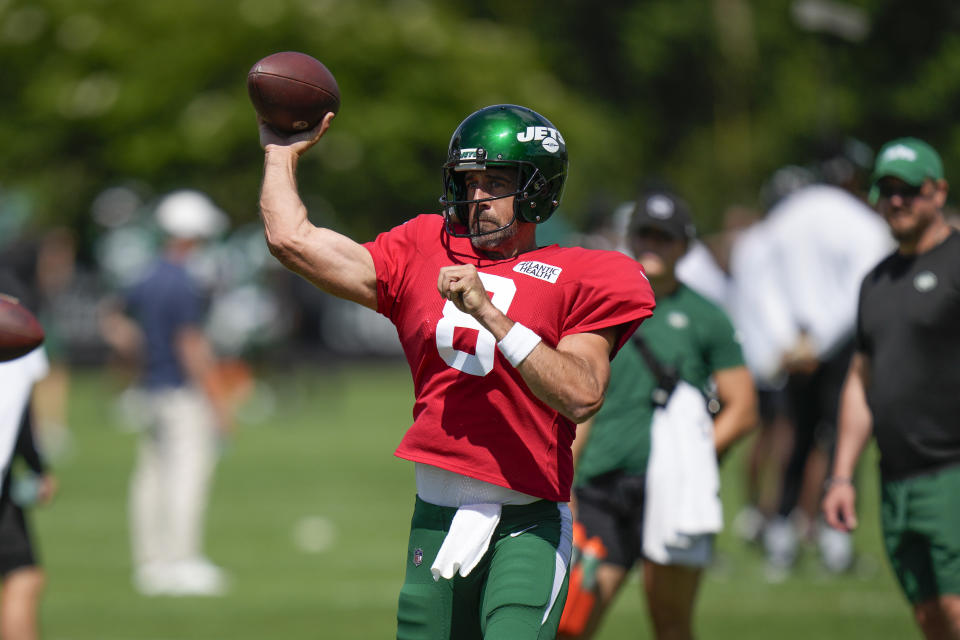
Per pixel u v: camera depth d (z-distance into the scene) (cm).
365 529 4534
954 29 14412
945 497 2195
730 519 4762
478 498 1661
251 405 9450
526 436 1658
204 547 4212
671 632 2417
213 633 3102
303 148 1773
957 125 14562
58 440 6744
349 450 6844
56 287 7194
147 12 13050
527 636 1612
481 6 16162
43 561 4016
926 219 2256
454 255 1711
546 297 1669
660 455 2356
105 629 3142
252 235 12525
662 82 15988
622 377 2391
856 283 3841
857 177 3972
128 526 4634
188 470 3734
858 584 3656
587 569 2189
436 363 1683
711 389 2498
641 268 1722
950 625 2197
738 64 15138
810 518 3956
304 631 3123
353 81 12988
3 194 10619
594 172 14012
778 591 3562
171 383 3734
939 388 2209
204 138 12519
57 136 12938
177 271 3778
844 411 2361
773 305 3909
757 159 14562
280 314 9638
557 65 16050
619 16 16175
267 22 12838
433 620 1683
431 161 13188
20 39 13088
